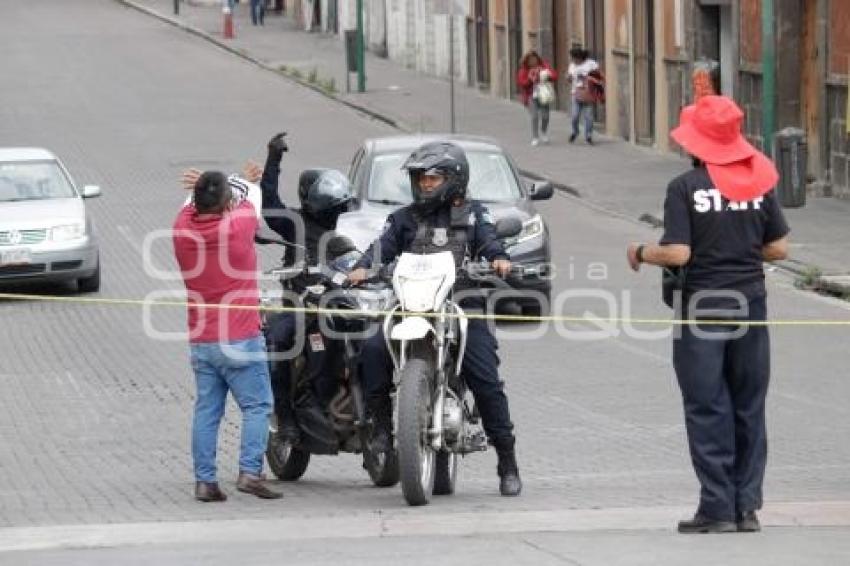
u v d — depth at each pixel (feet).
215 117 240.94
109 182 185.57
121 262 139.23
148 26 368.07
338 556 50.70
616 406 85.25
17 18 382.42
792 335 105.60
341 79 283.18
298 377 64.34
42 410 87.25
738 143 53.52
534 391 89.40
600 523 56.03
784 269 128.06
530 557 49.65
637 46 202.18
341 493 65.16
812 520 55.88
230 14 346.54
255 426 63.41
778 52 163.43
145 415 85.46
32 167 133.08
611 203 162.40
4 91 270.67
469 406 69.05
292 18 383.45
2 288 127.75
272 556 51.01
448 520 56.85
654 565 48.03
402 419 59.36
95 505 63.62
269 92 268.82
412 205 62.44
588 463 72.08
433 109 244.22
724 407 53.16
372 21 324.19
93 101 258.98
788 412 83.30
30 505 63.98
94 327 112.57
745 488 53.83
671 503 60.85
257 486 63.77
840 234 139.23
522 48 246.06
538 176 181.06
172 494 65.67
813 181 160.15
